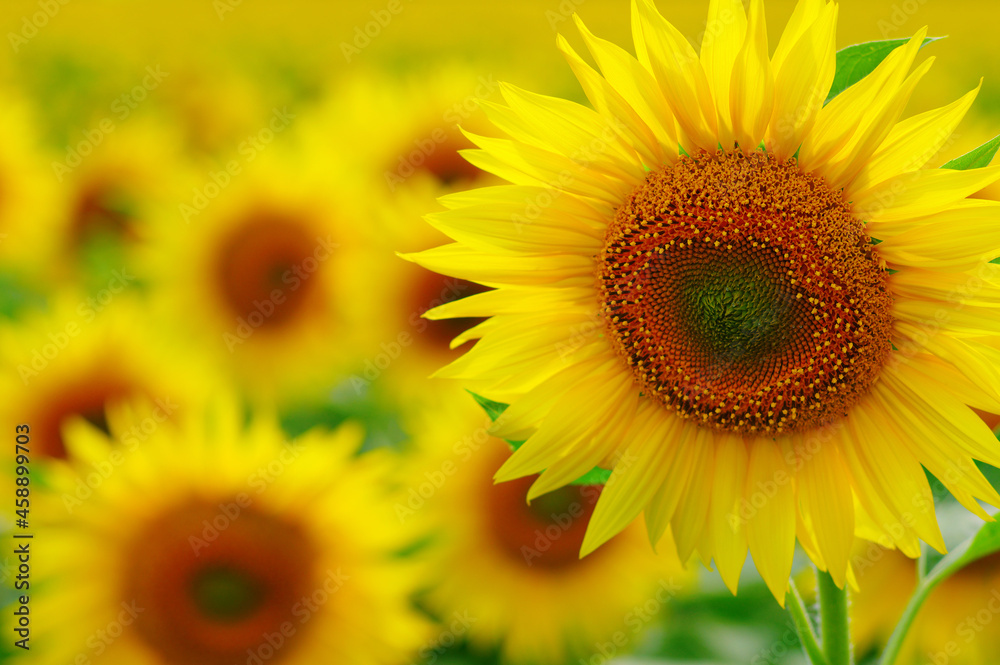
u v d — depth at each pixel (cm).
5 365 153
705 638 150
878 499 123
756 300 124
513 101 122
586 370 126
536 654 151
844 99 120
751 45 120
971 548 125
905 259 122
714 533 125
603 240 125
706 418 125
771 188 123
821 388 124
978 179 119
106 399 154
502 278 125
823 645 125
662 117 122
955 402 122
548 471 124
